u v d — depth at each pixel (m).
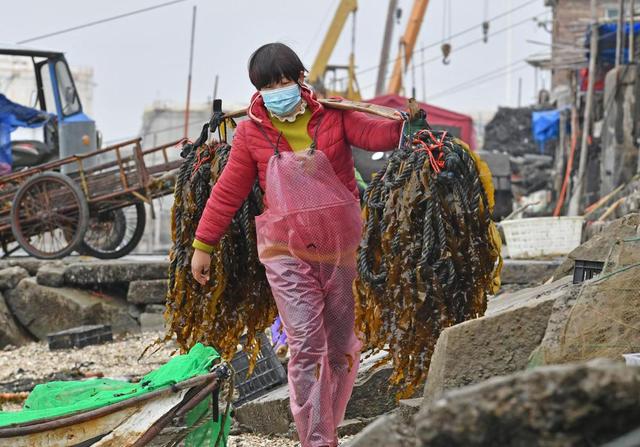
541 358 7.82
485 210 8.40
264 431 11.27
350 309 8.57
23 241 27.03
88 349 20.00
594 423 4.23
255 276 9.46
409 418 8.54
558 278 12.71
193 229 9.52
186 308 9.52
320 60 75.50
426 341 8.27
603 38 42.03
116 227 28.38
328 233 8.30
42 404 8.38
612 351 7.74
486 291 8.55
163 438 7.98
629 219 12.11
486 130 78.69
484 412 4.29
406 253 8.20
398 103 53.34
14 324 23.19
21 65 109.81
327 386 8.33
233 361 12.34
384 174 8.38
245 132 8.55
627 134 36.06
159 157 68.50
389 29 78.94
